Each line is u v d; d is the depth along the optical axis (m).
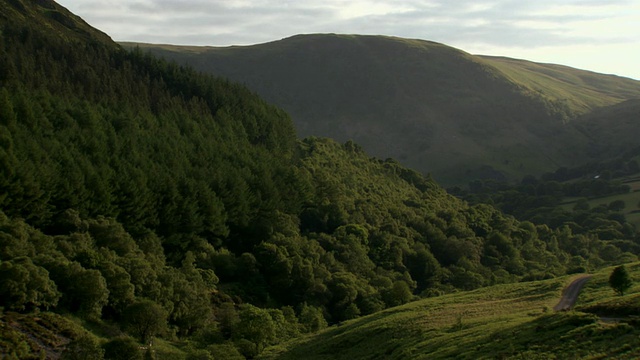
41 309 78.31
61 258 84.25
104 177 112.00
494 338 66.19
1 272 74.06
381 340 83.62
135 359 72.81
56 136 118.88
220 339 94.31
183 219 123.12
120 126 138.88
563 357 55.19
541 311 77.50
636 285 82.81
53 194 102.69
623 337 55.69
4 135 103.06
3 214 88.00
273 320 104.06
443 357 65.06
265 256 127.69
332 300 127.19
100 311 83.69
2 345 66.50
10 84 133.38
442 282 156.75
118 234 101.69
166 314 88.50
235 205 137.38
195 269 112.31
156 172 123.69
